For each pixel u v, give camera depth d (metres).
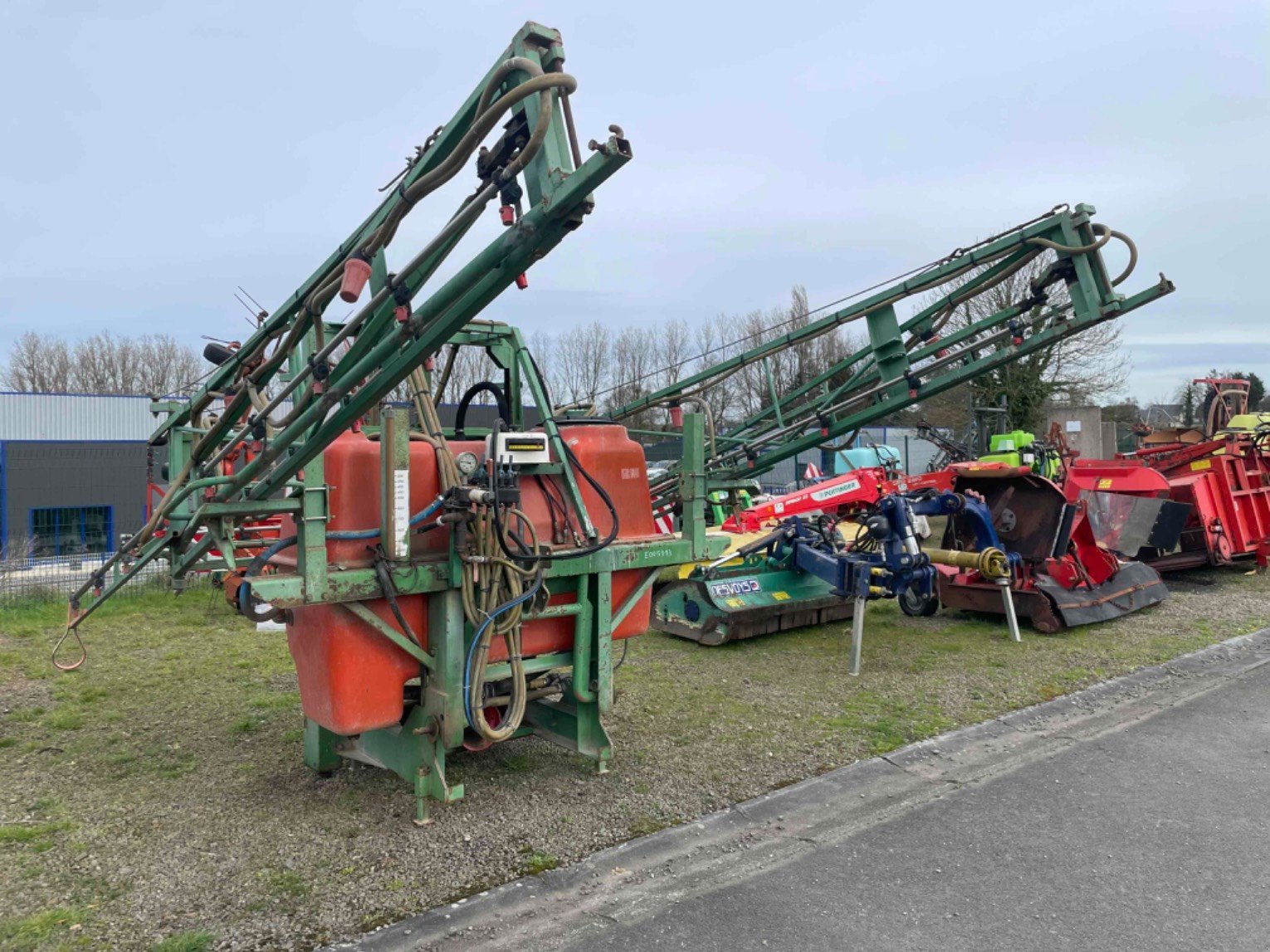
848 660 6.54
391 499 3.46
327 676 3.56
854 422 7.55
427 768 3.73
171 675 6.33
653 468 12.34
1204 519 10.00
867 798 4.01
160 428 7.54
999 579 7.17
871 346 7.59
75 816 3.83
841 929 2.91
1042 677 6.02
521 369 4.52
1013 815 3.82
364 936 2.86
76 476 21.70
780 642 7.22
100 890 3.16
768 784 4.18
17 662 6.74
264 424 3.54
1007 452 13.67
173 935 2.86
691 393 8.16
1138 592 8.22
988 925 2.92
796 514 7.71
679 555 4.39
